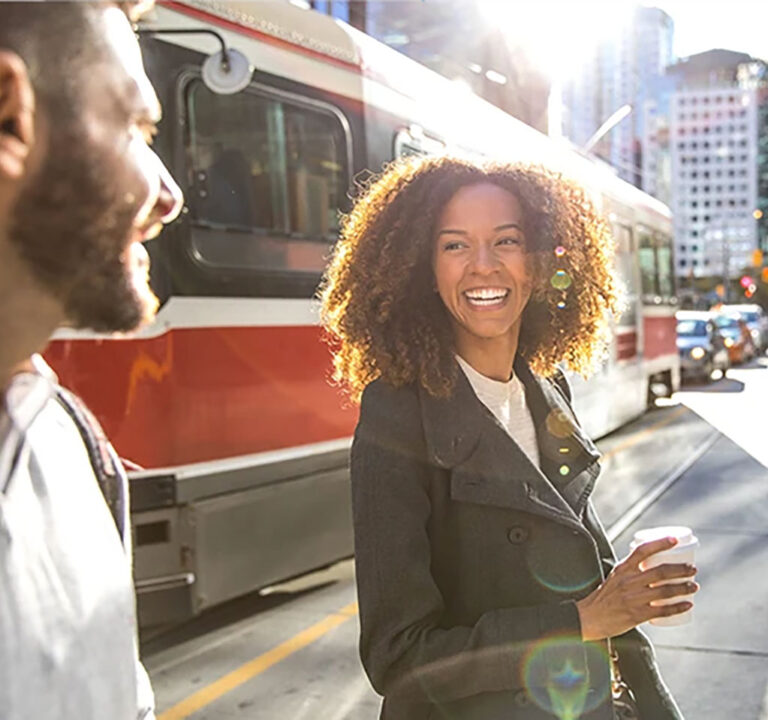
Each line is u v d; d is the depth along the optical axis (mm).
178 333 4387
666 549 1406
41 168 886
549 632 1418
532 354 1938
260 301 4836
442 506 1576
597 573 1581
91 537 990
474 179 1739
